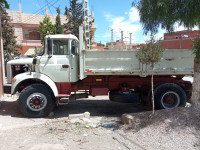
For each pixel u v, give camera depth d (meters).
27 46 22.06
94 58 5.39
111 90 6.20
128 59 5.46
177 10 4.40
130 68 5.53
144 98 6.50
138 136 3.83
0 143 3.48
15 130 4.20
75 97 5.97
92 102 7.71
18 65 8.15
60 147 3.28
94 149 3.29
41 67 5.36
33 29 24.22
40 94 5.26
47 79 5.29
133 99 5.91
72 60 5.48
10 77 8.11
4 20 17.11
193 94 4.73
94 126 4.50
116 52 5.43
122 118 4.85
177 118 4.18
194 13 4.29
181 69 5.70
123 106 7.12
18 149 3.24
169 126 3.94
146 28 5.12
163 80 6.21
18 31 22.73
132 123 4.38
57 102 5.43
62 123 4.68
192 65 5.76
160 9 4.30
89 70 5.39
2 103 6.91
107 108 6.75
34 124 4.62
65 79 5.45
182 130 3.78
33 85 5.29
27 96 5.20
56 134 3.93
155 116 4.43
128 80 6.11
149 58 4.43
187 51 5.68
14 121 4.96
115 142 3.61
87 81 5.98
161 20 4.79
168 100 5.62
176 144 3.42
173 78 6.20
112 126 4.59
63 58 5.41
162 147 3.37
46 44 5.39
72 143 3.50
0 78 7.58
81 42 5.30
